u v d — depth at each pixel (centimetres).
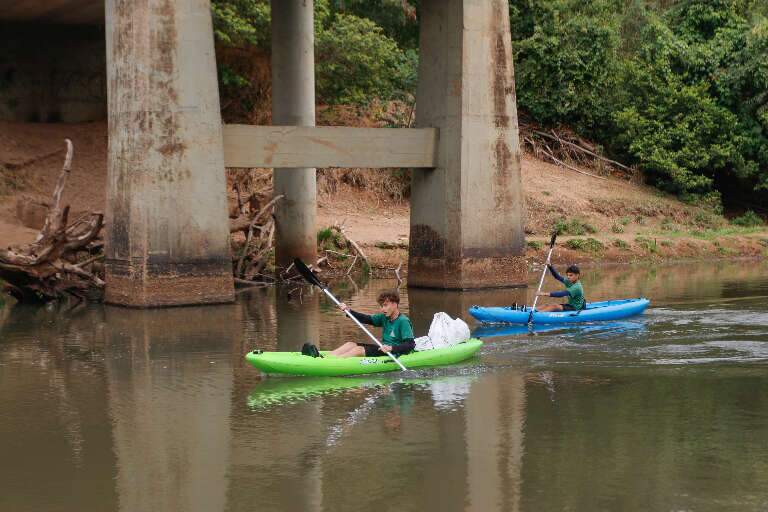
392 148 2206
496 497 841
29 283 2059
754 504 820
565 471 912
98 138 3181
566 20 3931
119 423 1098
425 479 893
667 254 3166
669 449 977
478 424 1079
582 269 2853
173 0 1903
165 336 1658
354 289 2336
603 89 3900
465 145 2223
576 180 3659
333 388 1267
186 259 1966
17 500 851
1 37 3134
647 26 3909
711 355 1466
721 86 3775
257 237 2631
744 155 3788
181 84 1923
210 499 848
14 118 3164
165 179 1925
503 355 1481
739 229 3566
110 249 2006
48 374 1358
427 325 1766
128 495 861
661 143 3744
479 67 2233
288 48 2577
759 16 3809
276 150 2072
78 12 2928
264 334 1680
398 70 3603
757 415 1112
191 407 1167
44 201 2827
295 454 975
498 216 2286
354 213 3194
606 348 1533
